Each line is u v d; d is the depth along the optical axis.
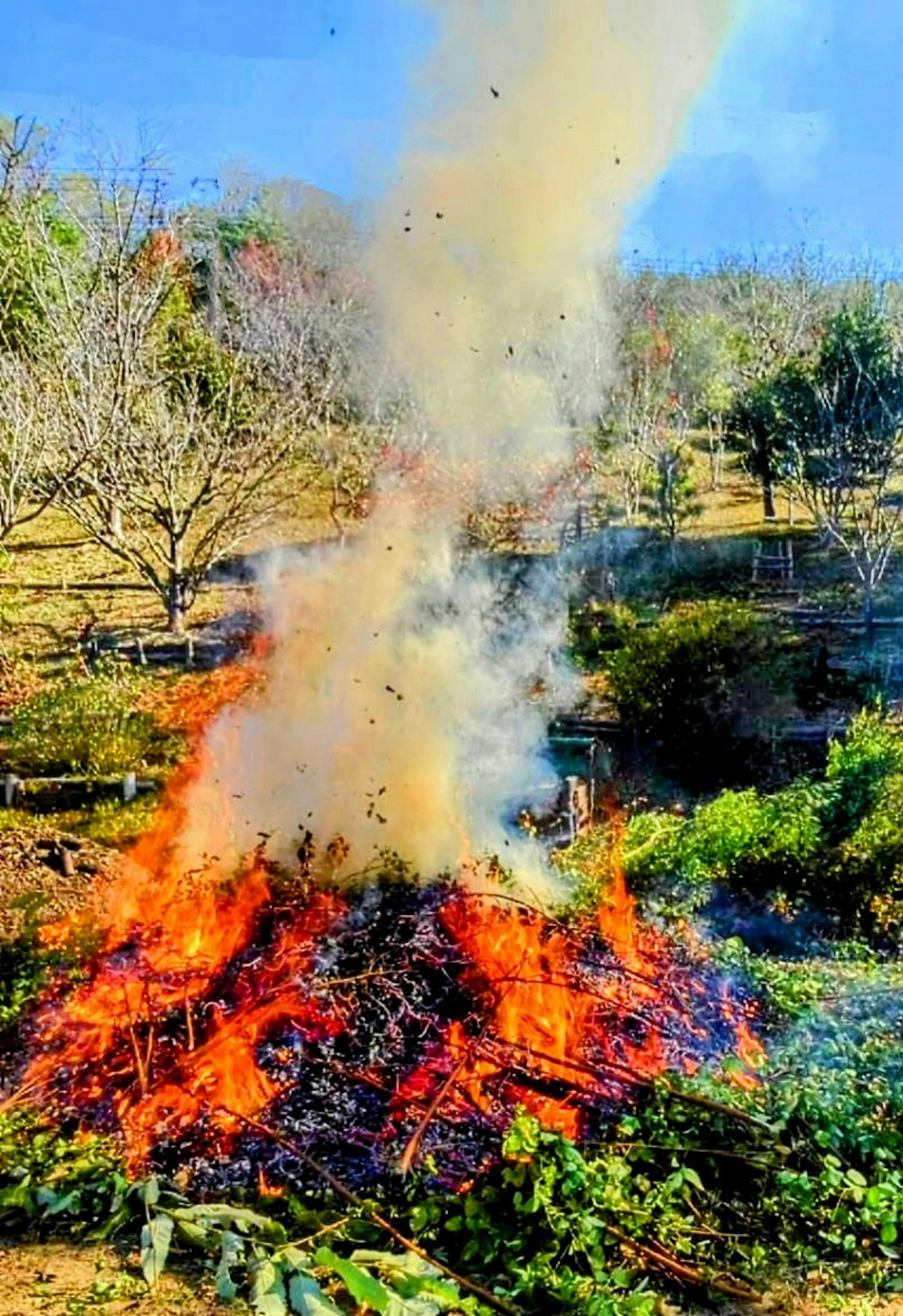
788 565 16.17
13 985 5.97
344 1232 4.12
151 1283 3.78
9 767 10.36
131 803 9.47
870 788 7.60
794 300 23.69
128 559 14.66
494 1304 3.71
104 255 15.32
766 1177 4.34
